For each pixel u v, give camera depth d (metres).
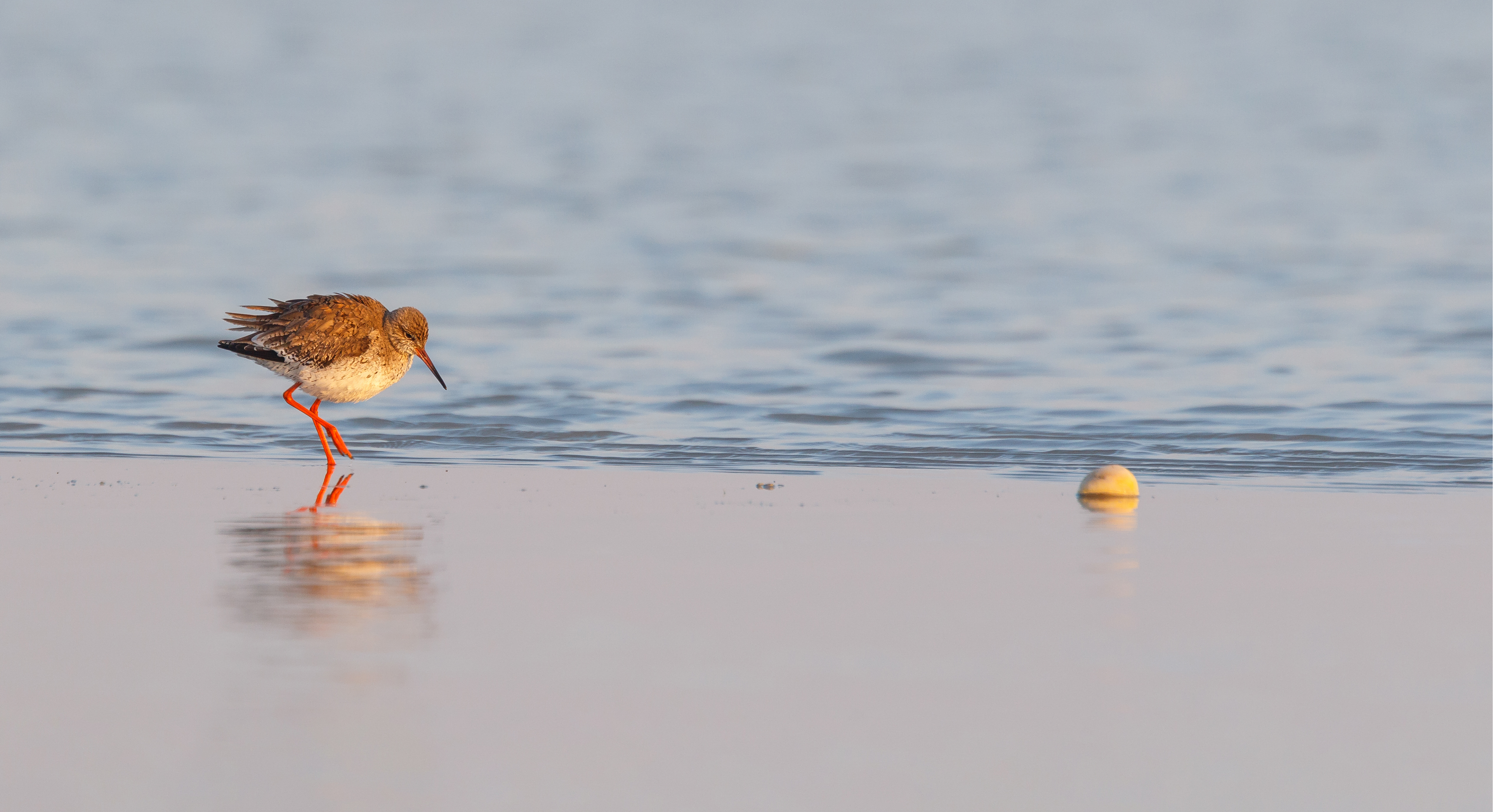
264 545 37.59
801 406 59.84
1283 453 51.66
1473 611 31.34
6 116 153.62
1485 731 24.78
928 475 48.69
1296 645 29.02
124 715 24.92
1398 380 63.03
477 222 107.88
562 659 28.00
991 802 22.19
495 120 157.62
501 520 41.22
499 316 78.56
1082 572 34.78
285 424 57.16
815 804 22.03
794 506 43.41
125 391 62.16
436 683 26.58
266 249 97.56
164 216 108.62
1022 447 53.03
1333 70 189.62
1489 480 47.16
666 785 22.59
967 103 167.12
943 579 34.16
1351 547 37.47
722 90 177.62
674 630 29.91
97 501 43.81
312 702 25.58
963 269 91.81
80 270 89.56
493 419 57.81
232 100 168.62
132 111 159.38
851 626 30.27
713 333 74.50
